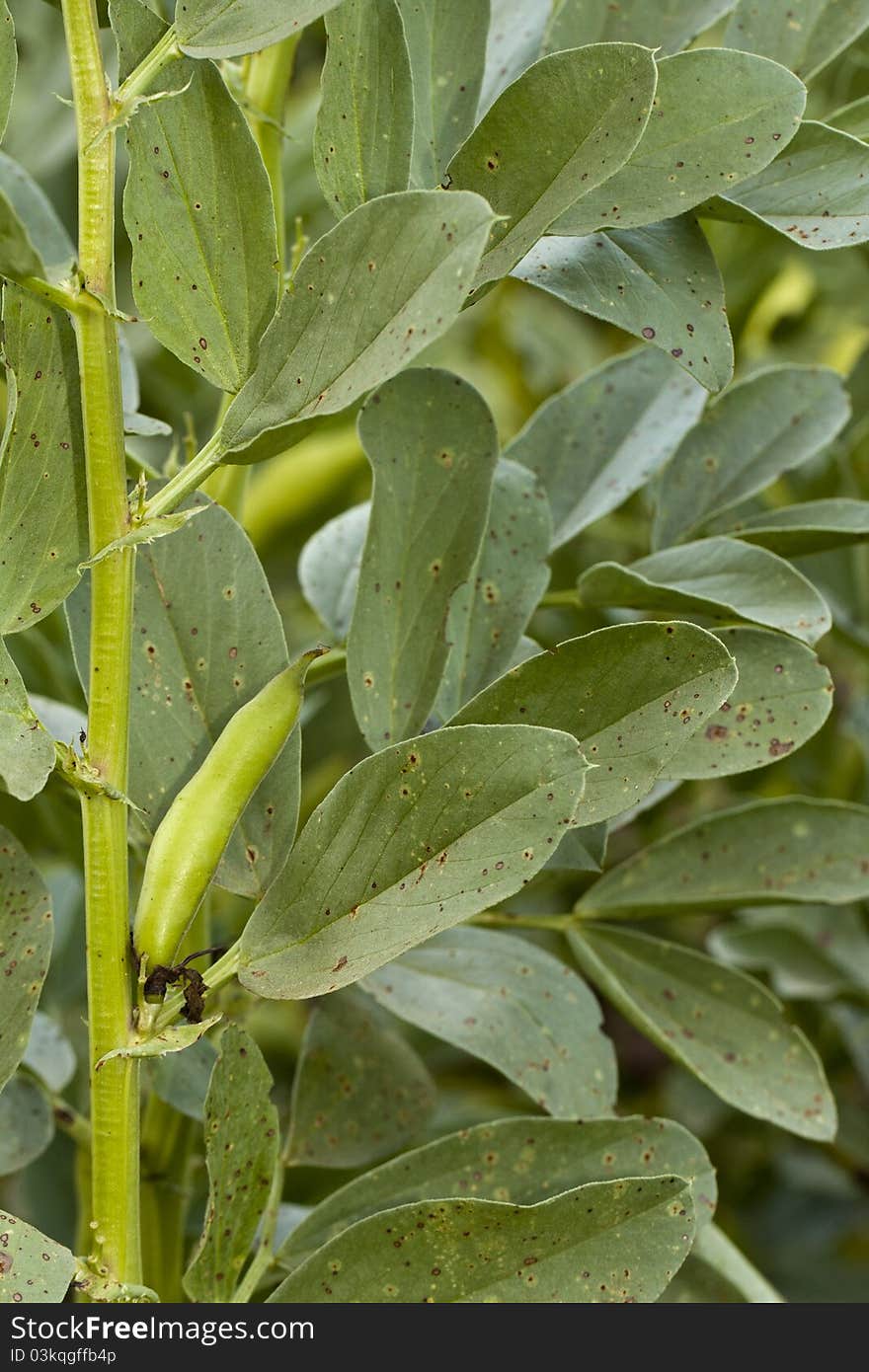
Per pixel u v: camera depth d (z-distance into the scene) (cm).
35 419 67
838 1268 113
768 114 68
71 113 124
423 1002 76
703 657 67
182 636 72
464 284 63
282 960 67
